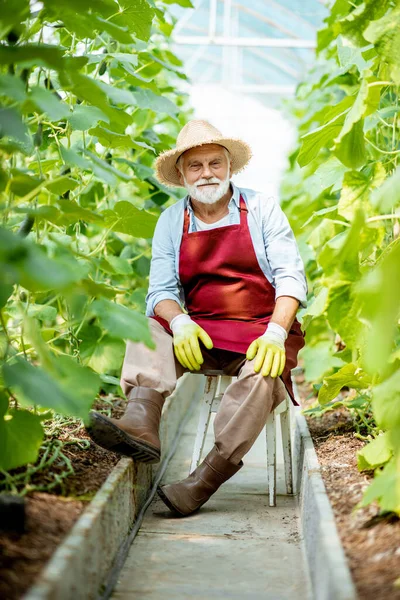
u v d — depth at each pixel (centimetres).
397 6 233
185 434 443
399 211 261
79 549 179
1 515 187
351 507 223
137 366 281
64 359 219
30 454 206
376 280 172
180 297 320
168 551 244
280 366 273
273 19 827
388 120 349
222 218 304
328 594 175
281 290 289
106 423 248
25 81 230
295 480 335
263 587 215
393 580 170
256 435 274
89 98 230
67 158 236
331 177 317
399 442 201
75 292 197
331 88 477
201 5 823
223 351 294
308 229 489
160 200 424
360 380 296
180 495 277
